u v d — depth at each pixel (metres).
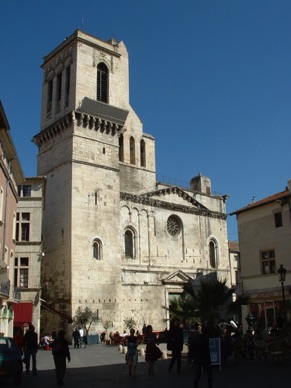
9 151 34.19
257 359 27.33
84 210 54.97
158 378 20.91
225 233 73.81
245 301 28.00
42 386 19.11
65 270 52.53
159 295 61.16
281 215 40.97
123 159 64.69
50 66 66.38
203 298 27.06
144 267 60.75
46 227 57.09
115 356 35.53
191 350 16.83
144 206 63.50
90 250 54.09
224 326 30.08
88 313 50.66
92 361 31.44
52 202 57.38
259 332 29.78
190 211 69.38
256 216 43.41
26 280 46.00
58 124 58.78
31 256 46.56
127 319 56.28
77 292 51.44
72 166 55.56
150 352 22.25
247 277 42.91
